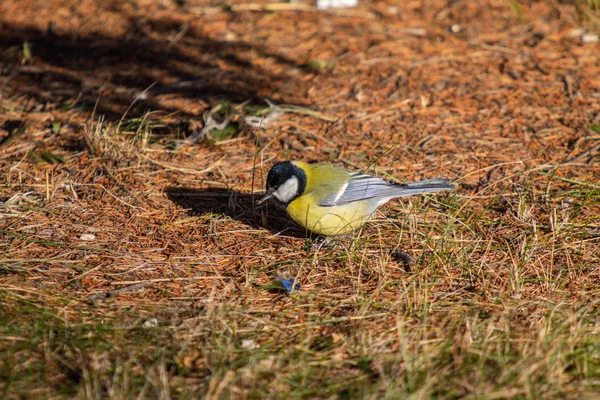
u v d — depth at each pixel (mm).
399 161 12109
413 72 15234
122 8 18547
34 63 15719
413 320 8070
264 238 10172
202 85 14930
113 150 12109
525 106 13812
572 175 11477
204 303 8453
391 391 6684
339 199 9648
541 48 16062
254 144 12781
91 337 7566
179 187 11367
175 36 17109
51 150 12266
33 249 9461
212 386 6754
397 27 17359
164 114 13703
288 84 14984
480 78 14914
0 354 7227
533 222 9969
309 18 17984
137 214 10539
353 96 14438
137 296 8562
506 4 18188
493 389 6746
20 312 7934
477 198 10992
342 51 16281
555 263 9258
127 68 15633
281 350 7516
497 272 9078
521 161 11977
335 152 12398
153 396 6695
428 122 13398
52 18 17953
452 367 7121
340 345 7641
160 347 7465
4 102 14008
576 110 13562
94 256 9406
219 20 17922
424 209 10711
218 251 9750
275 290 8828
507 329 7625
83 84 14852
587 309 8125
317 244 10047
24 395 6691
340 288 8867
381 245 9750
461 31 17016
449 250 9539
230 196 11094
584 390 6754
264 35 17141
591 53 15703
